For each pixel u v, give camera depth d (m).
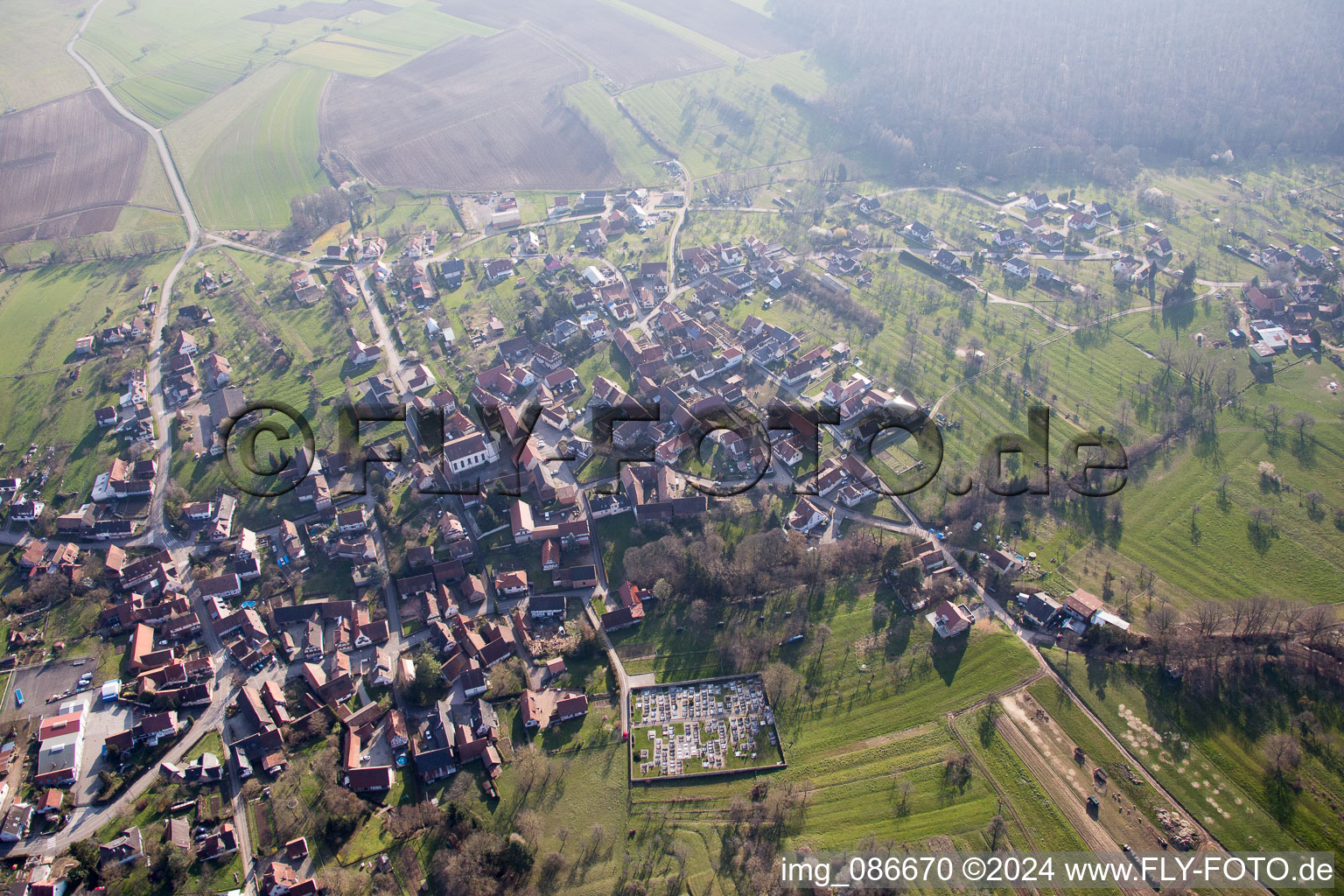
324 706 161.00
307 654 171.75
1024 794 141.75
